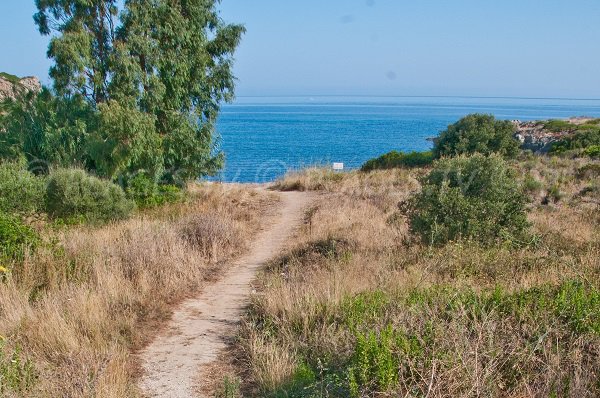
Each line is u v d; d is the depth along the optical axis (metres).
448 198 10.48
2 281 7.87
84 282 8.12
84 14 20.41
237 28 23.02
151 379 5.57
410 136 97.94
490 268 8.36
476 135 29.44
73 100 21.09
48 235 11.27
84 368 4.92
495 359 4.61
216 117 23.52
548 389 4.19
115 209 15.37
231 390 4.96
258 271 10.11
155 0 20.56
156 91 20.42
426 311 5.71
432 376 4.09
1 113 22.95
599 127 48.69
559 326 5.25
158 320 7.42
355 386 4.38
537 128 53.31
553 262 8.23
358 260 9.50
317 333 6.12
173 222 13.88
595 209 14.71
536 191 17.52
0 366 4.94
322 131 110.94
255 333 6.43
